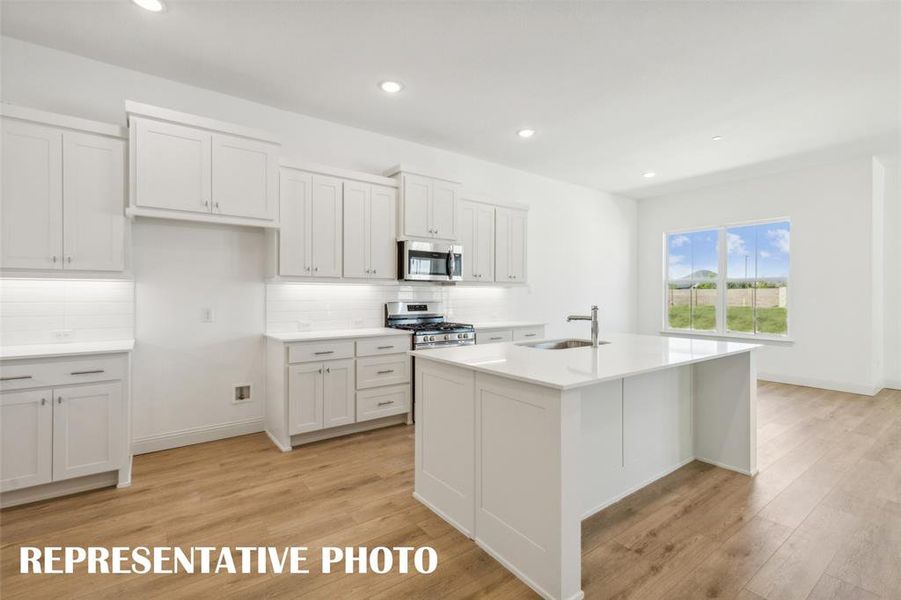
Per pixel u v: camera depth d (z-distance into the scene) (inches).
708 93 129.0
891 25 95.7
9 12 93.0
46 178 97.9
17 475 89.3
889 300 198.4
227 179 117.3
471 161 190.4
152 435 122.8
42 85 106.6
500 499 73.9
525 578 68.5
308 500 94.7
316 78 121.0
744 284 227.5
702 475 108.9
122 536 80.5
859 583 67.2
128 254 108.3
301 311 146.8
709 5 89.7
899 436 135.7
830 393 190.1
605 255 252.4
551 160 193.6
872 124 151.1
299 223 133.8
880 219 193.8
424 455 93.2
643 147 176.1
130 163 104.7
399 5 90.3
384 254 151.6
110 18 95.1
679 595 65.0
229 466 112.9
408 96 131.7
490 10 91.7
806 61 111.0
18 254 95.1
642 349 99.4
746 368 109.1
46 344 107.3
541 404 66.0
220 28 98.8
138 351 120.6
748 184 223.3
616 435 95.1
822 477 106.6
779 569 70.9
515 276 194.9
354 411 137.1
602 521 86.7
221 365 133.7
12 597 64.0
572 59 110.8
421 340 151.6
